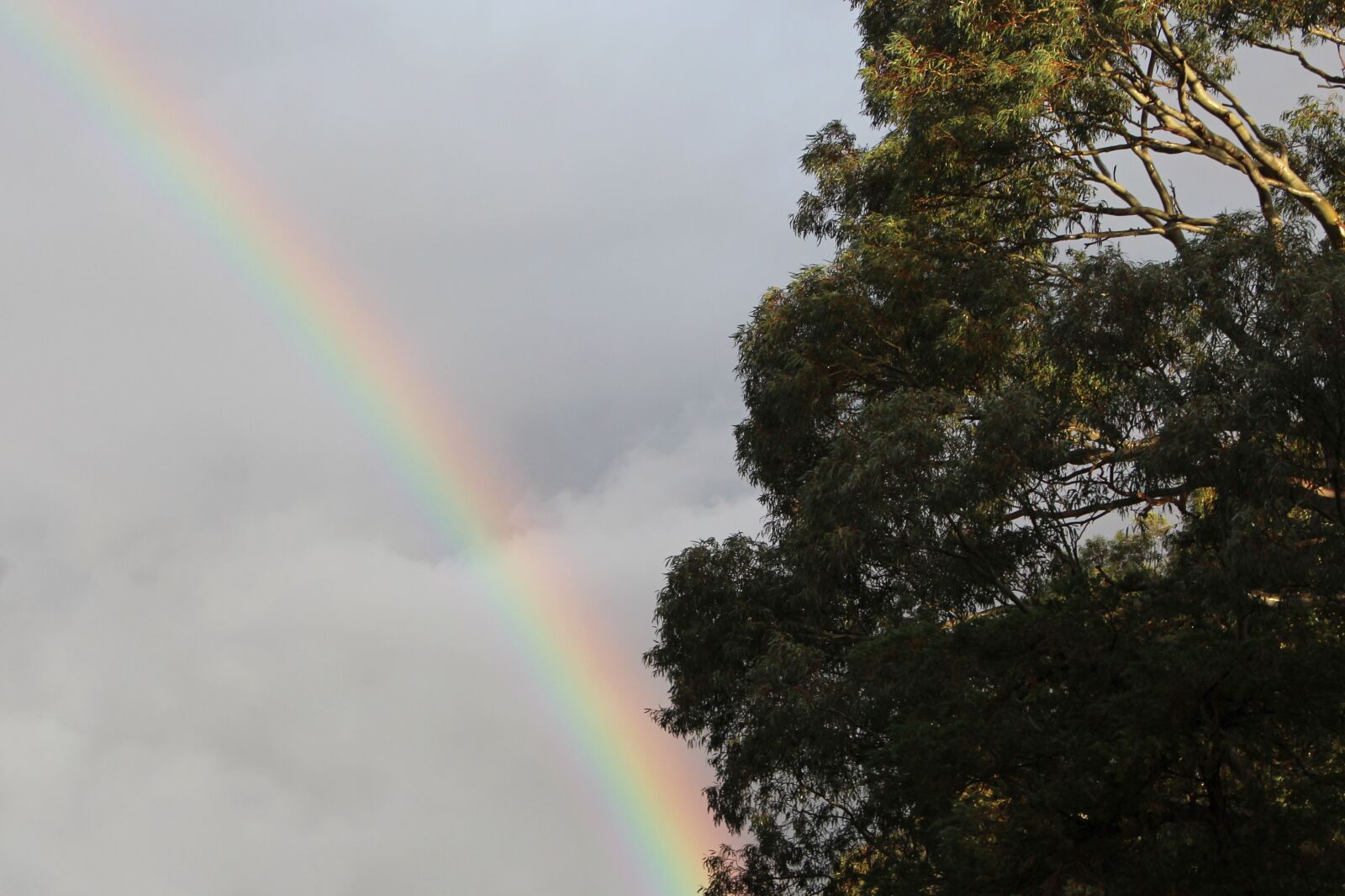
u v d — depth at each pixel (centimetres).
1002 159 2519
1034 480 2084
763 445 2702
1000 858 1772
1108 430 1948
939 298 2467
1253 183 2462
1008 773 1897
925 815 2111
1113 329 1897
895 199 2611
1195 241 1914
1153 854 1728
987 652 1961
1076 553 2181
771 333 2614
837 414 2628
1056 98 2367
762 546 2802
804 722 2347
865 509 2222
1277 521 1694
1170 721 1773
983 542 2180
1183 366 1880
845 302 2527
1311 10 2316
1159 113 2486
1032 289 2431
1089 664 1912
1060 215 2544
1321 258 1781
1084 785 1777
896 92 2531
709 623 2742
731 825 2838
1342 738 1786
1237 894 1706
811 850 2764
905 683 2002
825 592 2462
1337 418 1659
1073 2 2298
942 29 2536
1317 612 1836
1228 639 1830
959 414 2177
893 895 2084
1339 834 1734
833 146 2919
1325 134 2625
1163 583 1975
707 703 2839
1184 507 2052
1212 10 2297
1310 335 1608
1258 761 1820
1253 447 1698
